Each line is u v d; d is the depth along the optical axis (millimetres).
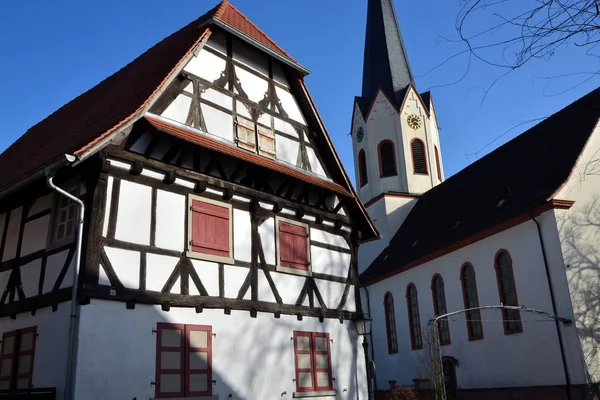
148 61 16609
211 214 13391
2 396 10547
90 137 11719
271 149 15266
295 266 15297
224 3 15828
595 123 22922
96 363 10539
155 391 11281
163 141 12711
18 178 12453
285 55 16234
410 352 30281
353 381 16016
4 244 13648
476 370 24812
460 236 26484
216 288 12977
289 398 13977
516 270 22922
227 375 12672
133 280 11445
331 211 17109
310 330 15156
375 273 34094
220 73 14469
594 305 20359
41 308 11727
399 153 38500
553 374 20578
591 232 21375
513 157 28719
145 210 12055
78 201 11078
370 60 42438
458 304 26578
